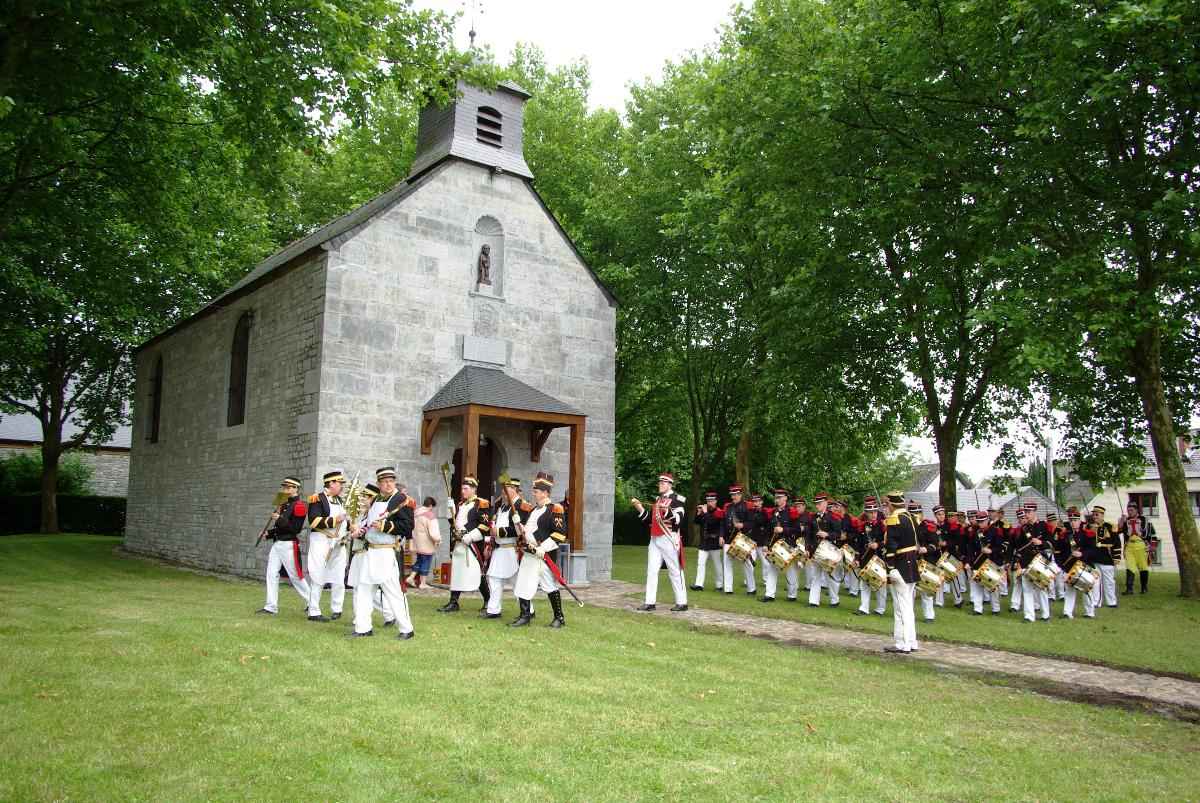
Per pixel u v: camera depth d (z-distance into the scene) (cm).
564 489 2019
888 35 1662
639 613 1385
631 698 738
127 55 1348
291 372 1797
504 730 623
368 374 1733
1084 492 4259
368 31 1305
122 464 3991
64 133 1471
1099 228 1634
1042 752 640
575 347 2066
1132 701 877
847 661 1015
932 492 6012
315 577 1114
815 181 1803
